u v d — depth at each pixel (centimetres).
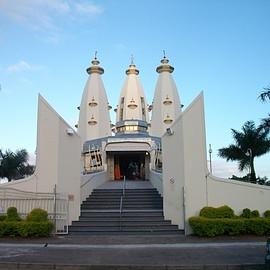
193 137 1920
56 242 1594
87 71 5338
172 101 5088
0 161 4312
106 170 3312
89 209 2184
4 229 1691
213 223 1706
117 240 1645
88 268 1130
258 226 1736
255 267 1123
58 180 1908
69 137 2027
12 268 1152
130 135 3638
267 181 3384
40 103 1998
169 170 1995
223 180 1916
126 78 5244
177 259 1227
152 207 2195
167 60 5247
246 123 3503
